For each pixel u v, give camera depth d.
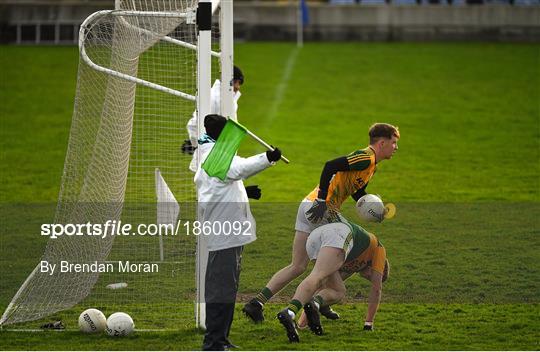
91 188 26.20
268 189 43.91
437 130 57.19
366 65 73.75
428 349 22.25
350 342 22.84
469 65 73.75
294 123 58.25
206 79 23.81
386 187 44.97
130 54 26.00
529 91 66.31
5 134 54.75
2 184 44.91
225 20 25.42
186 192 33.75
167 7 27.58
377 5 83.75
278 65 73.44
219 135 21.67
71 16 79.94
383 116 60.28
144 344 22.56
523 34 83.75
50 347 22.30
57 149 52.00
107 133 26.16
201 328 23.72
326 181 22.84
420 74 70.94
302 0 81.06
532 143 54.34
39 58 72.94
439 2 88.88
